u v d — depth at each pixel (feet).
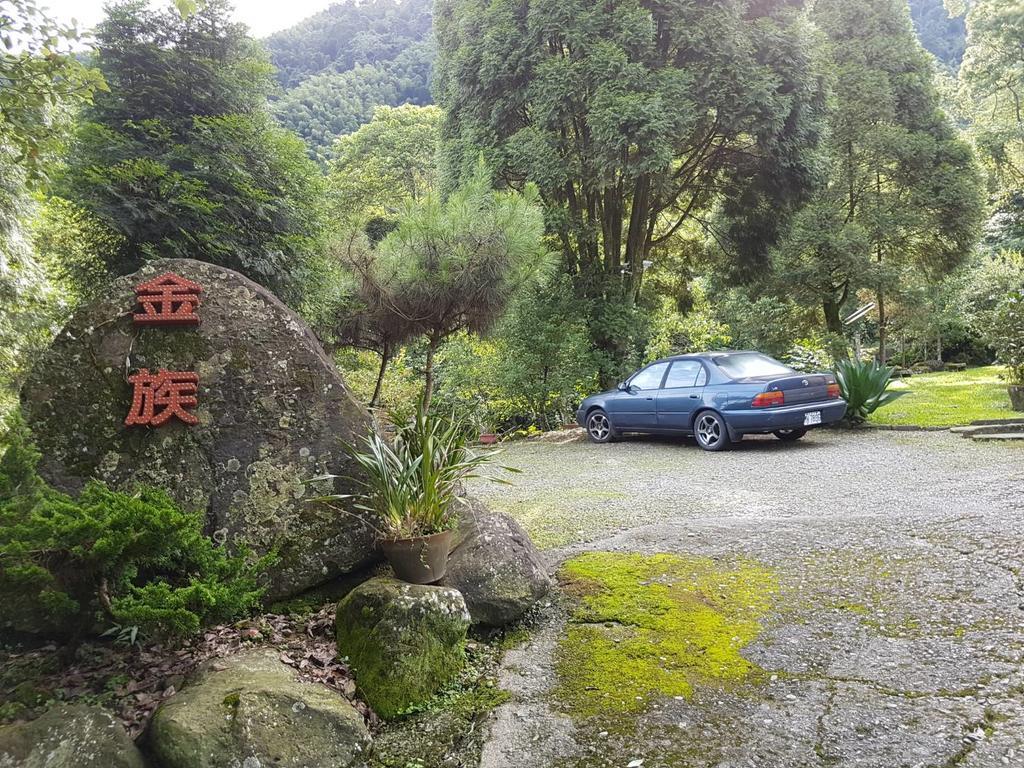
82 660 11.12
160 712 8.88
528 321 47.01
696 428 34.14
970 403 41.57
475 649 12.17
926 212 65.41
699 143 48.21
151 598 9.28
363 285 28.91
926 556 14.84
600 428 39.99
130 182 26.76
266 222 30.99
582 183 46.42
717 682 10.62
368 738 9.32
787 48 44.11
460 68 47.88
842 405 33.71
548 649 12.04
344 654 11.16
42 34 15.31
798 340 65.36
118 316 13.80
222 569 10.41
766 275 59.11
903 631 11.69
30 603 10.37
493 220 27.53
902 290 73.41
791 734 9.18
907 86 66.95
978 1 68.08
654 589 14.05
